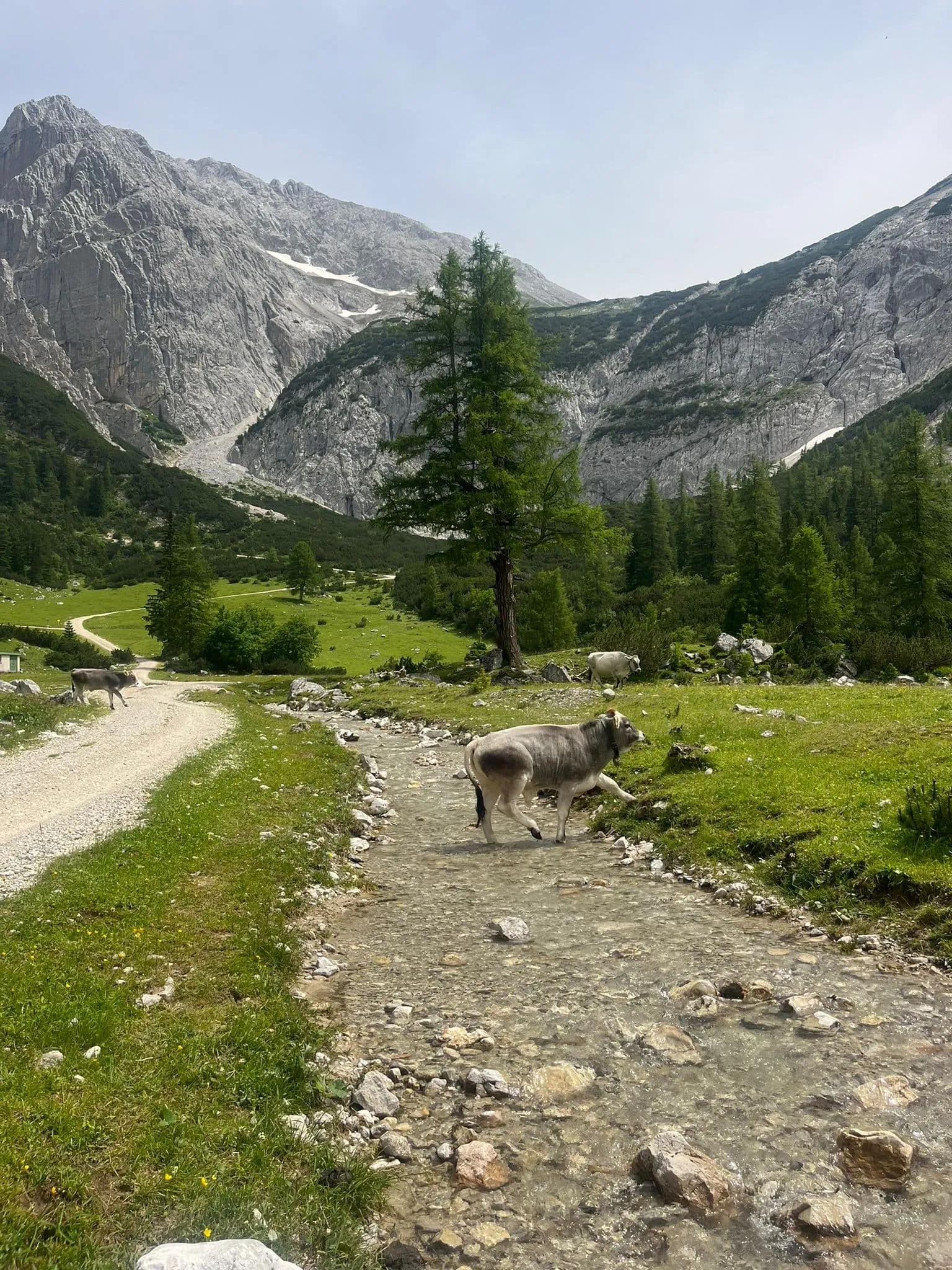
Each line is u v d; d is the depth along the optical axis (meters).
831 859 10.48
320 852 13.09
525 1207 4.91
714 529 115.38
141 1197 4.59
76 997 7.02
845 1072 6.22
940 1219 4.62
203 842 12.86
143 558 194.62
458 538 45.66
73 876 10.77
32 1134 4.94
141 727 29.98
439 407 44.69
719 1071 6.33
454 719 28.89
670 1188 4.88
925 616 56.50
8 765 22.06
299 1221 4.61
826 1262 4.34
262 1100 5.85
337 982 8.55
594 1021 7.30
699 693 26.28
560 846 13.98
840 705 20.48
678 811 13.74
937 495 57.19
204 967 8.12
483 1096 6.18
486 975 8.52
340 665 89.81
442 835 15.21
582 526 42.56
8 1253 3.99
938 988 7.57
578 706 27.39
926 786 12.06
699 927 9.67
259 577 169.62
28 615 129.50
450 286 44.50
